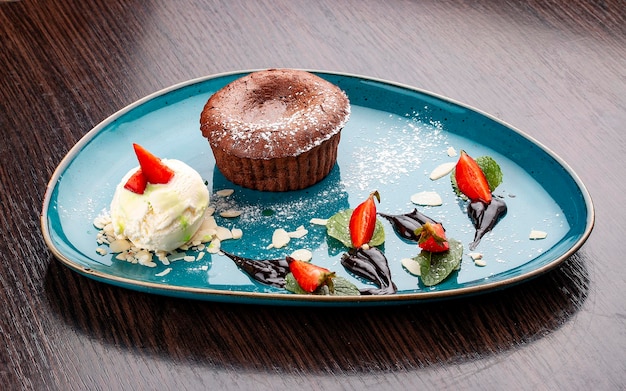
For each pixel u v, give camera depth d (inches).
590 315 24.8
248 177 27.9
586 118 29.6
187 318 24.8
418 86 30.8
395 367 23.9
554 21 32.9
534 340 24.4
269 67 31.4
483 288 24.3
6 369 24.0
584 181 27.8
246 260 26.0
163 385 23.7
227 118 27.8
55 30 32.4
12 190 27.6
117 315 24.9
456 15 33.3
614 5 33.5
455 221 26.9
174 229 26.0
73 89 30.5
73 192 27.3
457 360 24.0
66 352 24.3
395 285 25.4
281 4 33.7
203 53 31.9
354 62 31.6
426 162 28.5
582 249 26.1
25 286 25.4
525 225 26.7
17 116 29.6
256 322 24.7
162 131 29.2
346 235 26.4
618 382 23.7
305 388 23.6
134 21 32.8
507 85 30.8
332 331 24.5
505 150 28.4
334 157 28.4
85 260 25.8
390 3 33.8
